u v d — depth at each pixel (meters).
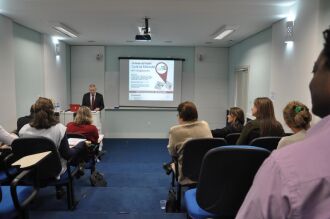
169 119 8.23
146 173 4.83
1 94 4.43
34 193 2.00
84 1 3.71
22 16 4.54
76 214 2.54
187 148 2.44
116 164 5.61
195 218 1.89
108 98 8.14
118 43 7.64
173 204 2.84
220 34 5.95
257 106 2.87
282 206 0.51
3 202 1.89
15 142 2.41
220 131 3.51
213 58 8.16
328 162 0.49
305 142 0.54
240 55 7.04
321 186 0.48
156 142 7.72
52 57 6.61
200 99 8.25
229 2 3.70
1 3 3.83
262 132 2.77
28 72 5.53
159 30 5.69
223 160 1.63
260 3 3.76
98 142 3.95
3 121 4.48
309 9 3.53
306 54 3.62
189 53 8.20
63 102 7.40
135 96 8.12
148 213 2.63
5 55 4.55
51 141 2.43
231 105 7.84
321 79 0.55
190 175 2.53
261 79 5.59
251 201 0.57
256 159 1.61
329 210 0.47
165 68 8.07
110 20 4.82
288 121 2.18
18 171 2.34
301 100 3.78
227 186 1.69
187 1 3.67
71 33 5.98
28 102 5.54
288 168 0.51
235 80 7.52
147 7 3.98
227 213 1.76
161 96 8.16
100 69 8.04
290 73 4.13
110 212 2.72
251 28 5.27
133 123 8.21
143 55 8.12
